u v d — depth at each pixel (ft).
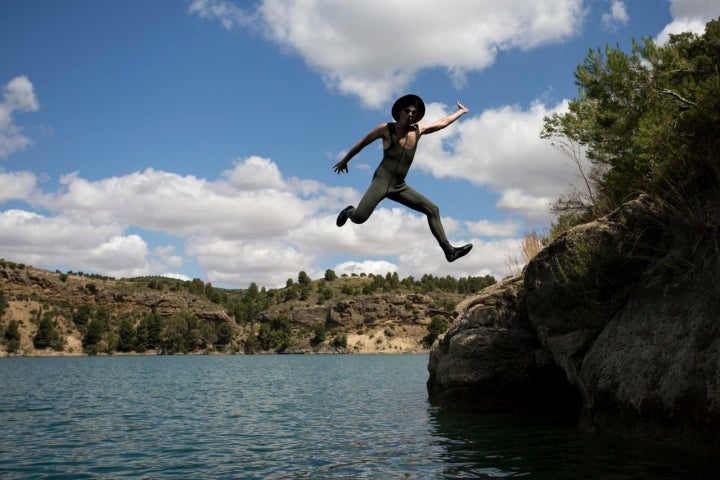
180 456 36.58
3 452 38.63
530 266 45.11
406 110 16.97
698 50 39.83
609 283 37.55
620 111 38.78
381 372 203.00
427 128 17.83
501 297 53.31
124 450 39.19
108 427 52.29
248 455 36.58
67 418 60.13
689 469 24.61
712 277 28.71
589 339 39.65
